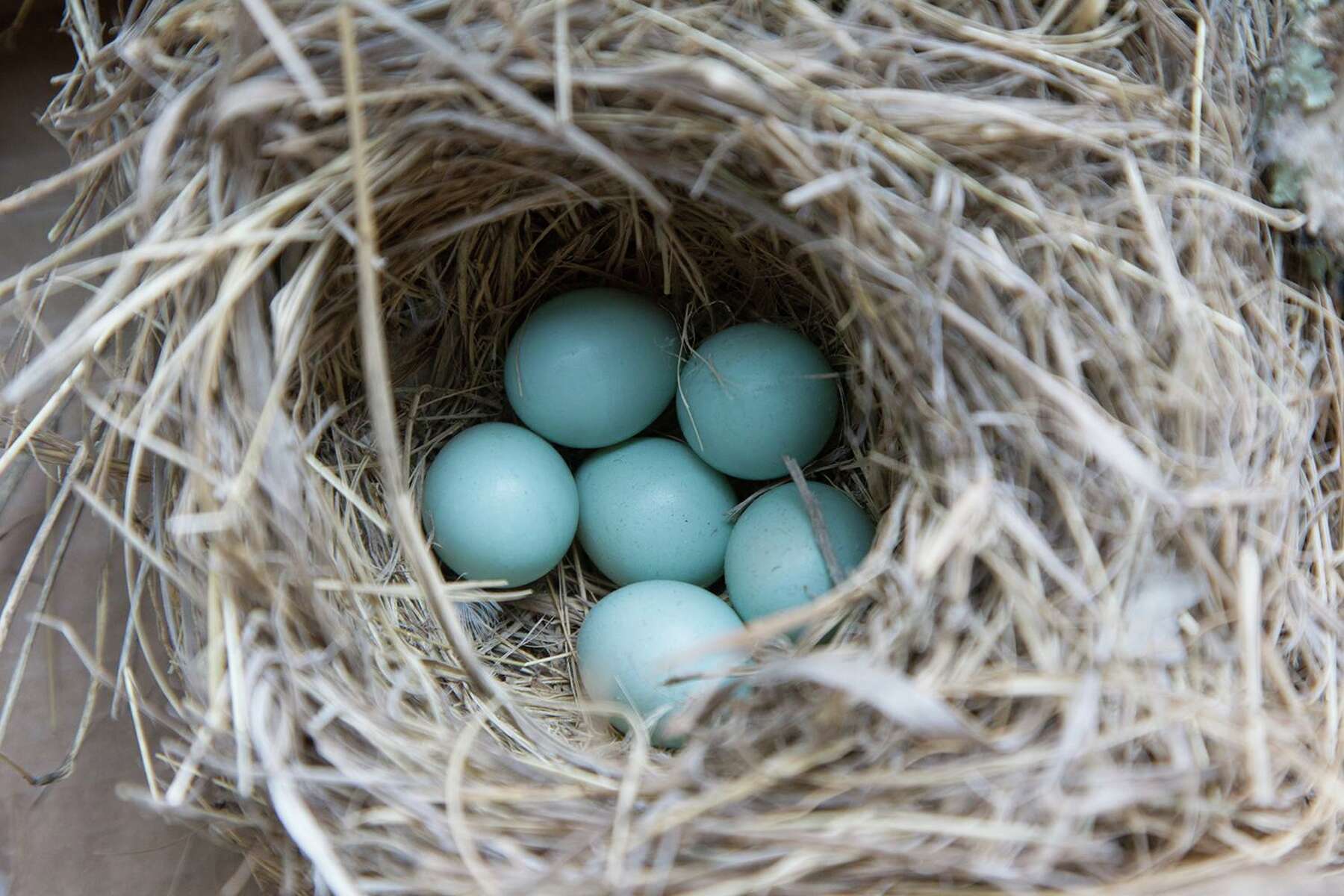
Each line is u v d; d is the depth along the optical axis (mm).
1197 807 150
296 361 168
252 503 157
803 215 164
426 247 178
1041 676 151
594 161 167
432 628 183
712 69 154
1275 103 172
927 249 160
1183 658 155
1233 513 158
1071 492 157
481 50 156
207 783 165
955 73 167
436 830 152
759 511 182
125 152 165
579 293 189
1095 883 151
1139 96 167
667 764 169
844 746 152
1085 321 162
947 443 160
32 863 183
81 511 178
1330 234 170
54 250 194
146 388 160
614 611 178
